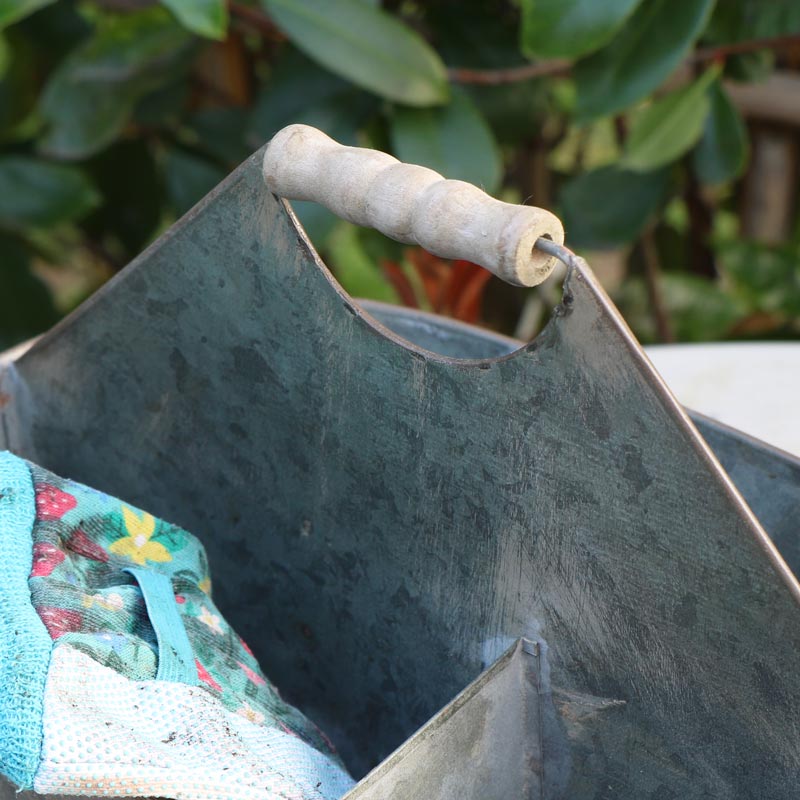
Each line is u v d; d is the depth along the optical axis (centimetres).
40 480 78
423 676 85
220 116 201
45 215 188
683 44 147
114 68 168
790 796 66
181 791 64
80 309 91
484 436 70
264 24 174
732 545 61
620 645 70
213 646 78
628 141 161
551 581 71
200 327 85
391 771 64
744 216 238
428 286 149
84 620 69
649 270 218
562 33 137
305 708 97
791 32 170
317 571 89
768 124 224
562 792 79
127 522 80
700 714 68
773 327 221
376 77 150
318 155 71
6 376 99
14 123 216
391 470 78
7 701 61
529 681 76
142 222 232
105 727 62
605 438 63
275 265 77
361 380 77
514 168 236
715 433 86
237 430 88
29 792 63
